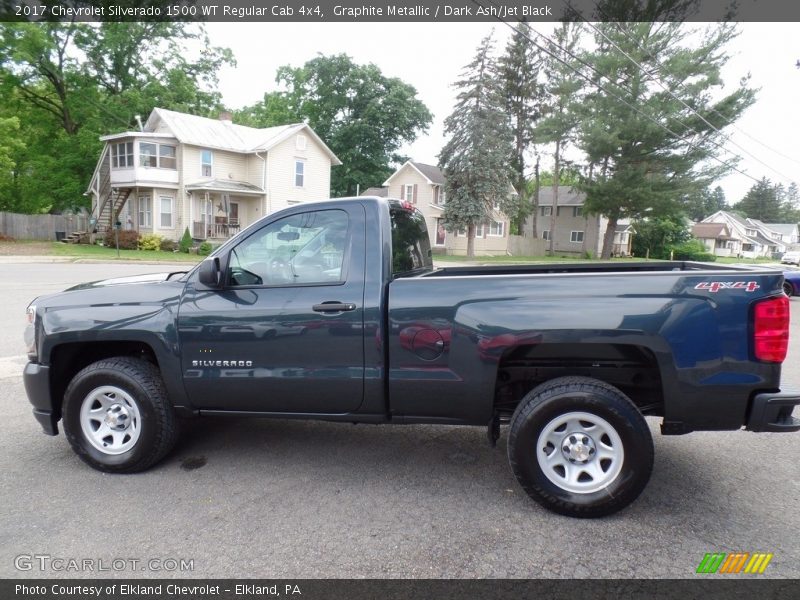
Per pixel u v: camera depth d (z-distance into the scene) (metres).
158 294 3.79
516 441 3.26
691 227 72.00
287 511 3.30
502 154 33.19
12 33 30.06
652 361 3.31
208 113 39.59
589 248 50.28
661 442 4.52
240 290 3.67
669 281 3.17
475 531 3.09
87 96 33.38
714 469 3.96
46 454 4.14
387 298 3.49
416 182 41.47
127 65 34.78
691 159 31.47
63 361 3.98
